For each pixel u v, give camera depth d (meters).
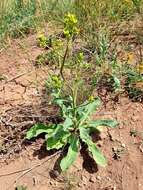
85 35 0.65
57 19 0.72
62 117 0.53
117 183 0.49
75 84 0.53
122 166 0.50
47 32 0.69
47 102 0.56
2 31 0.71
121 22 0.67
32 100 0.57
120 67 0.58
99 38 0.63
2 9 0.74
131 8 0.68
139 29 0.66
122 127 0.53
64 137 0.51
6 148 0.52
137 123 0.53
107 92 0.57
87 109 0.52
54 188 0.49
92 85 0.56
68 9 0.71
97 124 0.52
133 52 0.62
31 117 0.55
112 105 0.56
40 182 0.49
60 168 0.50
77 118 0.52
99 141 0.52
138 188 0.48
